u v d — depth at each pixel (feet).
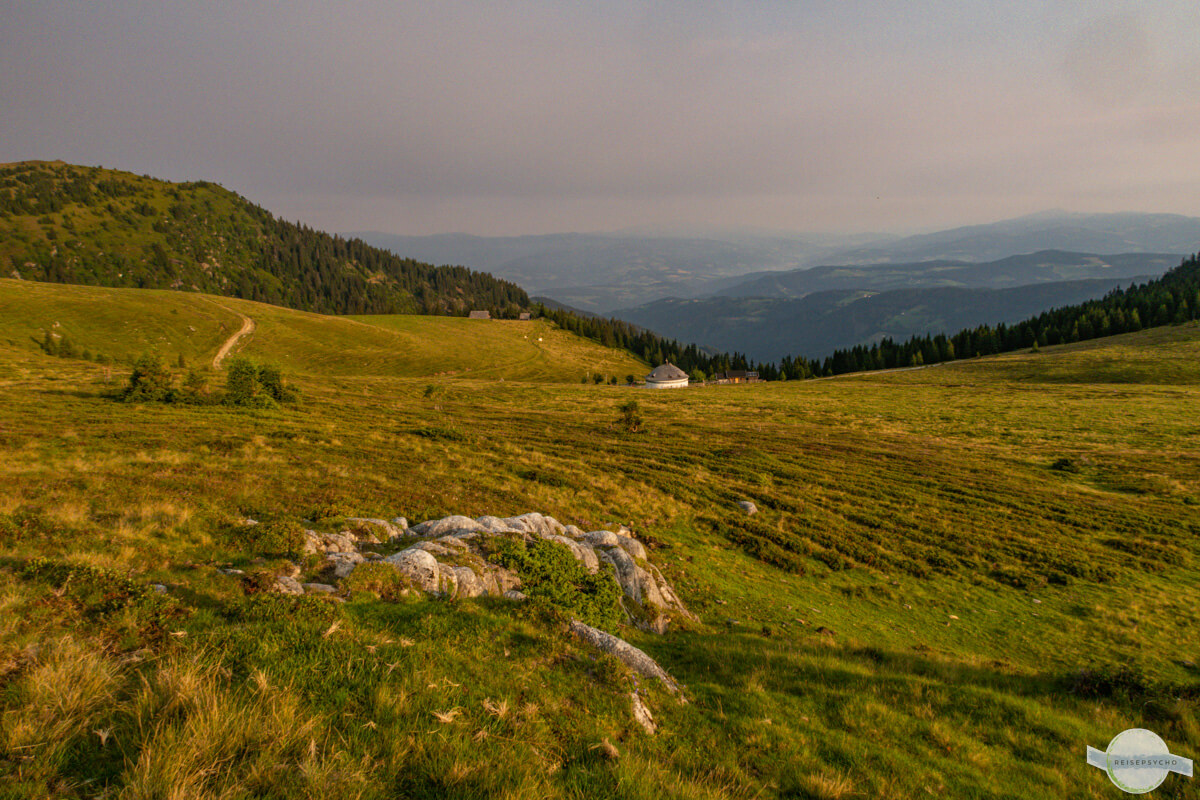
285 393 158.51
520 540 49.98
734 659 43.88
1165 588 86.12
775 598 71.26
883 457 164.66
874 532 102.78
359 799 17.49
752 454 157.69
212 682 21.50
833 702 36.73
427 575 38.52
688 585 69.72
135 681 21.53
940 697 40.24
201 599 30.14
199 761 17.83
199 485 63.57
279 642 25.85
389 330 582.35
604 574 51.62
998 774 30.89
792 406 274.36
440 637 30.37
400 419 162.40
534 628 34.24
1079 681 48.03
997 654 64.54
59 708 18.83
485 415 195.42
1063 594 83.15
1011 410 253.24
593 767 22.43
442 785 19.27
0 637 22.16
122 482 61.21
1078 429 212.43
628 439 170.30
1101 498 131.54
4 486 55.62
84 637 23.62
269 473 76.69
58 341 324.19
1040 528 110.32
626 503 101.71
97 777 17.07
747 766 26.55
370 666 25.39
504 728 23.43
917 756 31.22
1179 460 164.76
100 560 33.68
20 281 482.69
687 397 312.71
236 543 42.27
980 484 138.92
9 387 141.49
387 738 20.80
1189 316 480.64
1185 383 314.55
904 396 309.01
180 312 464.65
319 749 19.72
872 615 71.92
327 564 39.93
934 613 75.05
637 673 33.35
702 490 117.60
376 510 64.80
